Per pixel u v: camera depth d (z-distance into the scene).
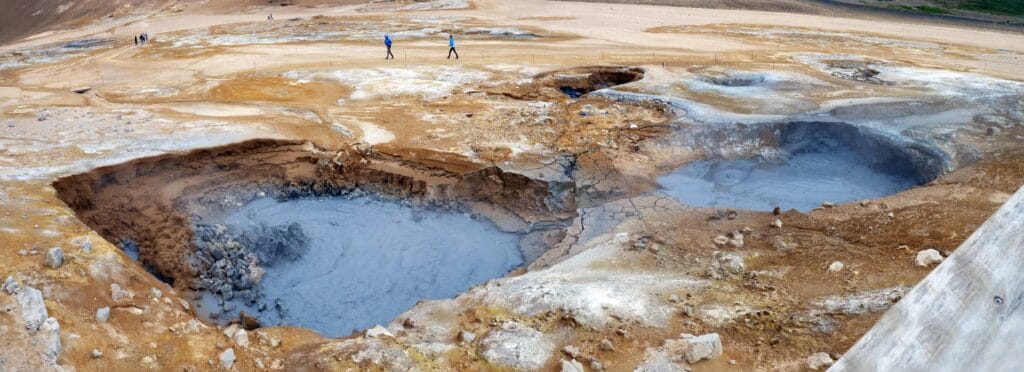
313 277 12.14
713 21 38.62
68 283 8.61
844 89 20.62
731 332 7.74
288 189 15.26
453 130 17.59
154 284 9.88
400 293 11.55
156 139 16.17
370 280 11.98
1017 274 2.72
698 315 8.26
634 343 7.64
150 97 21.98
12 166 13.88
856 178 15.46
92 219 13.27
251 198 15.02
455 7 47.00
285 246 12.76
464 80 23.47
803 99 19.34
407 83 22.98
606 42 31.47
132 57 30.25
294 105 20.22
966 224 10.55
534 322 8.25
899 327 3.00
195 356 7.65
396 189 15.05
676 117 17.75
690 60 26.25
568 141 16.55
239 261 12.32
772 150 16.47
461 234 13.42
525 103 20.42
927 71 23.22
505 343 7.62
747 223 12.14
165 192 14.55
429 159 15.60
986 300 2.77
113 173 14.27
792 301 8.54
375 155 16.11
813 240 10.78
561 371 7.08
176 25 44.41
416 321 8.83
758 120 17.05
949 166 14.19
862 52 28.31
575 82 23.94
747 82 22.75
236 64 27.41
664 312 8.35
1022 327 2.68
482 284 10.34
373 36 34.59
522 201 13.90
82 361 7.14
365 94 21.56
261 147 16.44
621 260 10.57
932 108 18.02
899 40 31.72
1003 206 2.86
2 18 52.97
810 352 7.05
